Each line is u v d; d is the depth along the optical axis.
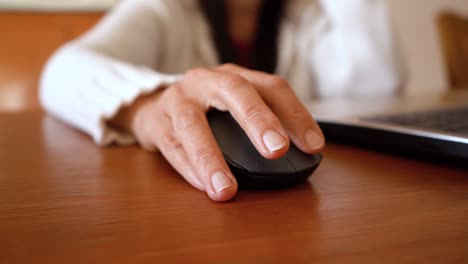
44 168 0.31
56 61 0.58
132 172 0.29
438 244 0.16
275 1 1.04
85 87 0.46
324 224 0.19
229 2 1.03
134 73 0.44
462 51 1.41
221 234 0.17
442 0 2.05
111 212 0.20
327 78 1.09
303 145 0.26
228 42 1.01
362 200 0.23
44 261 0.15
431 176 0.28
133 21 0.86
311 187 0.25
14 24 1.19
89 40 0.69
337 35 1.10
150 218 0.20
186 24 1.00
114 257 0.15
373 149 0.37
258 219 0.19
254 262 0.15
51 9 1.40
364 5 1.11
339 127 0.39
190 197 0.23
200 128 0.26
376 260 0.15
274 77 0.28
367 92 1.08
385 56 1.08
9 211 0.21
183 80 0.33
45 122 0.57
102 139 0.40
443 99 0.69
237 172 0.24
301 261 0.15
